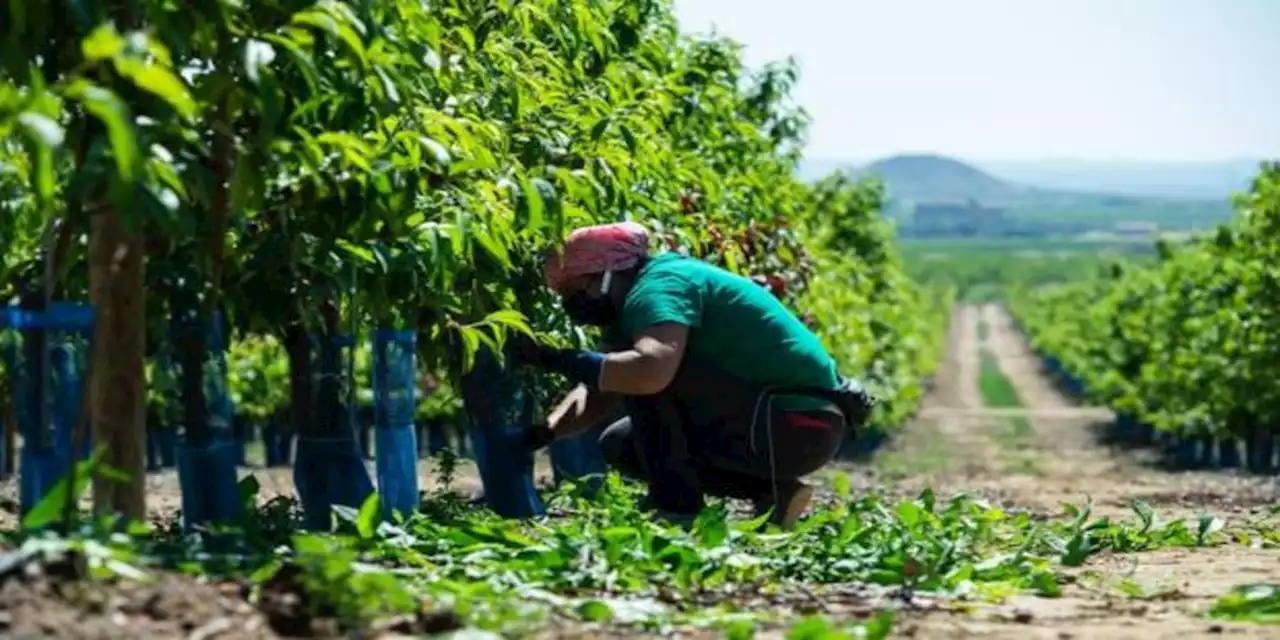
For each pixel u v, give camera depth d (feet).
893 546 63.26
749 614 49.29
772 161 139.03
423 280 66.69
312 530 68.80
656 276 70.49
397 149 59.31
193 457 62.08
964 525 73.36
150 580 42.29
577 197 71.51
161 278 61.31
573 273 70.59
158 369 61.41
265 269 62.23
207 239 59.16
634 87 94.02
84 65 41.09
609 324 72.23
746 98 145.48
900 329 385.09
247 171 49.60
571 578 53.93
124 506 52.21
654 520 73.36
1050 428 450.71
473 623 43.11
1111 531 80.94
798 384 72.43
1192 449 336.90
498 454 82.23
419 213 63.36
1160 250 370.53
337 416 70.44
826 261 164.35
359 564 50.08
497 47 71.36
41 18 49.55
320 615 43.01
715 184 99.19
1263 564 71.67
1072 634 47.91
